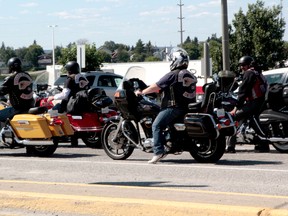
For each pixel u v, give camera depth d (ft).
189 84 50.31
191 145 51.37
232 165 50.26
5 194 35.42
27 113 58.49
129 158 56.49
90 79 116.78
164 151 50.98
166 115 50.01
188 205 31.35
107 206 32.76
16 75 57.77
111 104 67.46
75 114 66.69
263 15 200.13
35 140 57.57
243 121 59.26
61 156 59.06
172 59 50.44
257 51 198.90
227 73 60.03
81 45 103.91
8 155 60.23
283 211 29.84
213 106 50.44
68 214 33.55
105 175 46.03
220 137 50.37
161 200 33.04
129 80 52.90
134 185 40.98
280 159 54.44
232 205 31.42
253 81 57.82
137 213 32.07
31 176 46.06
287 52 203.62
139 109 52.01
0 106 61.26
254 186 40.32
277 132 58.70
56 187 37.96
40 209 34.24
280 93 58.39
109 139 55.31
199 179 43.50
